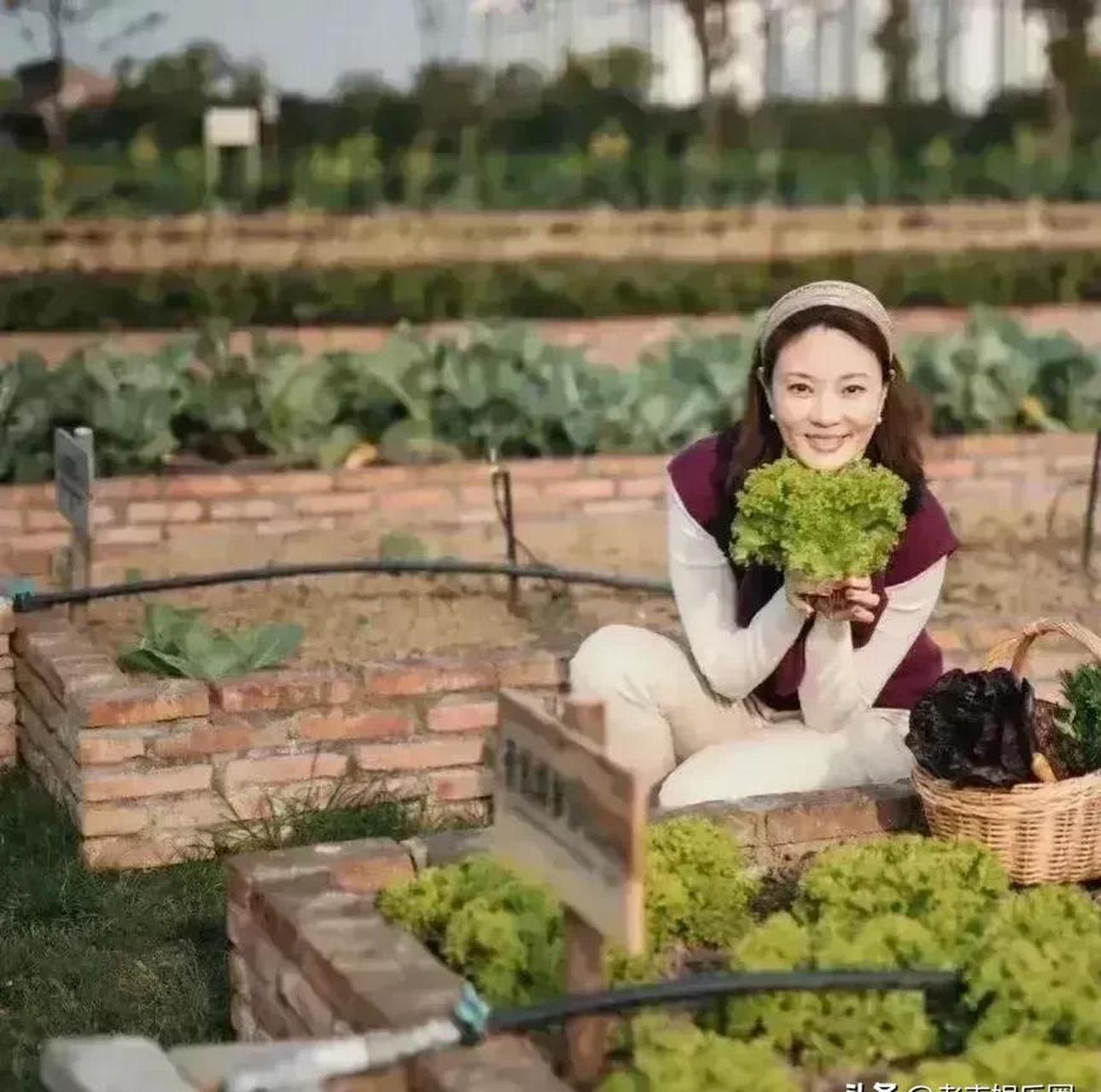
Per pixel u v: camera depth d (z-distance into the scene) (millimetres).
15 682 6422
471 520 8891
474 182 22719
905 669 5410
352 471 8797
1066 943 3879
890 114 29219
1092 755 4703
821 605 4875
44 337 14195
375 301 15984
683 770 5152
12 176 21453
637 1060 3562
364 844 4496
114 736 5559
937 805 4578
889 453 5137
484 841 4504
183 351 9742
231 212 20734
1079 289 17391
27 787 6227
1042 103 29250
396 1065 3578
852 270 18484
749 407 5195
